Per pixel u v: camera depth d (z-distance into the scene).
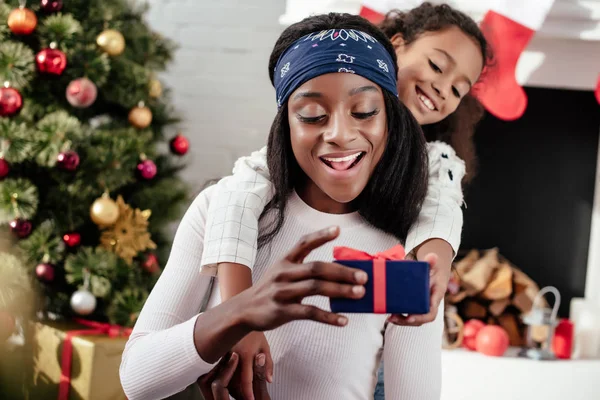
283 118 0.93
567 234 2.45
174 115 2.60
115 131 2.13
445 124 1.71
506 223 2.48
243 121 2.77
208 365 0.79
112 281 2.12
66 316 2.18
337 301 0.69
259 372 0.86
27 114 2.07
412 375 0.93
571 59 2.20
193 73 2.78
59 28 2.02
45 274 2.04
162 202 2.27
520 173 2.46
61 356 2.00
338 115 0.85
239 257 0.90
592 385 2.10
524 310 2.31
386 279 0.69
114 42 2.11
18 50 1.97
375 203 0.94
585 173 2.44
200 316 0.80
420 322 0.71
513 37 2.01
